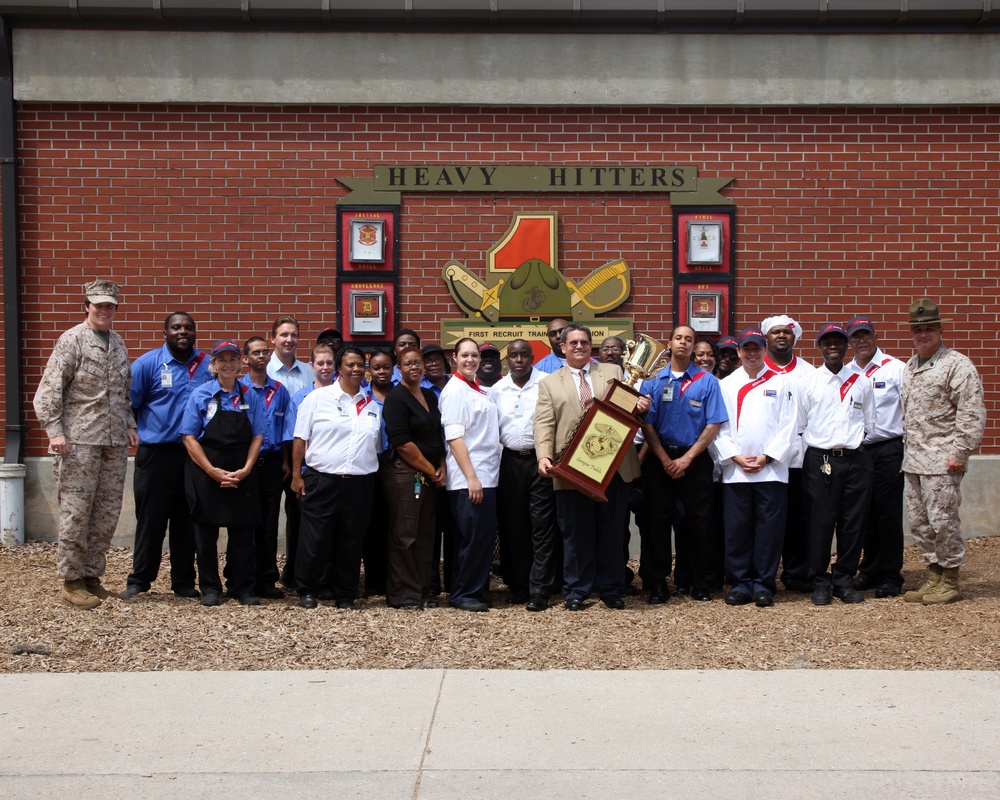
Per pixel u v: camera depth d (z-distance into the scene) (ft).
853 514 28.40
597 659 22.49
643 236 35.58
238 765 16.61
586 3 34.47
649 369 29.14
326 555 27.37
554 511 27.99
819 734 17.84
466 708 19.12
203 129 35.24
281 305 35.37
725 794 15.56
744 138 35.55
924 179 35.60
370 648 23.24
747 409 27.96
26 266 35.22
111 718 18.65
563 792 15.61
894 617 26.18
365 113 35.37
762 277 35.63
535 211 35.45
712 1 34.50
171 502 28.14
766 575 27.94
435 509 28.07
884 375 29.63
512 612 27.17
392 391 27.55
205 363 28.30
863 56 35.14
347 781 16.01
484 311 35.32
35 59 34.76
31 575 30.89
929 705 19.29
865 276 35.63
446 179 35.32
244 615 25.99
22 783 15.99
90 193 35.22
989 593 28.78
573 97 35.06
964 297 35.70
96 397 26.63
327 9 34.32
